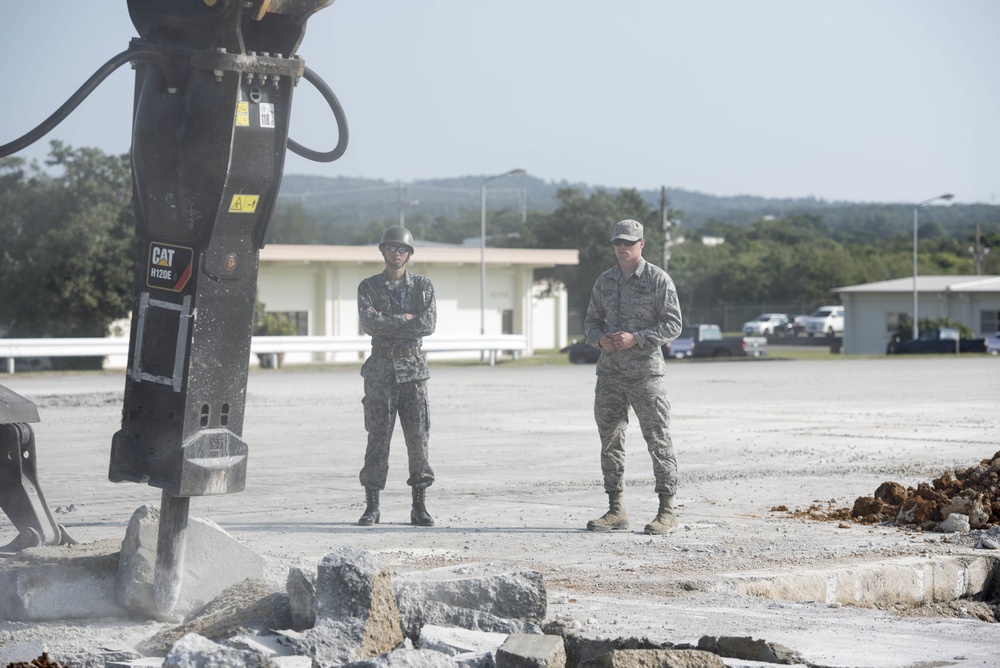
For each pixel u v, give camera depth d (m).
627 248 9.35
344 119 5.64
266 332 48.47
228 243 5.33
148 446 5.47
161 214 5.37
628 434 17.94
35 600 5.88
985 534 8.67
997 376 36.47
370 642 4.96
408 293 9.48
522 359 49.09
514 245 104.19
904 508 9.83
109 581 6.06
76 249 46.41
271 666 4.37
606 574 7.28
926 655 5.13
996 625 5.88
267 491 11.62
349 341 40.69
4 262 46.09
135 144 5.42
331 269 52.91
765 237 157.00
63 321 46.69
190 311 5.31
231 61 5.11
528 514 10.16
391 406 9.41
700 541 8.74
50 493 11.32
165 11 5.17
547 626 5.53
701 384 32.19
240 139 5.20
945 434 17.92
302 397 25.77
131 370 5.52
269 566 6.45
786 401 25.44
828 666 4.91
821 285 111.25
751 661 4.88
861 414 21.86
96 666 5.06
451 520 9.79
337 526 9.38
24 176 47.03
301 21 5.31
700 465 14.04
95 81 5.11
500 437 17.41
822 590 7.25
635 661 4.55
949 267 120.75
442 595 5.58
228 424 5.48
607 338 9.12
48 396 24.47
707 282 115.56
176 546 5.79
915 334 66.88
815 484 12.30
